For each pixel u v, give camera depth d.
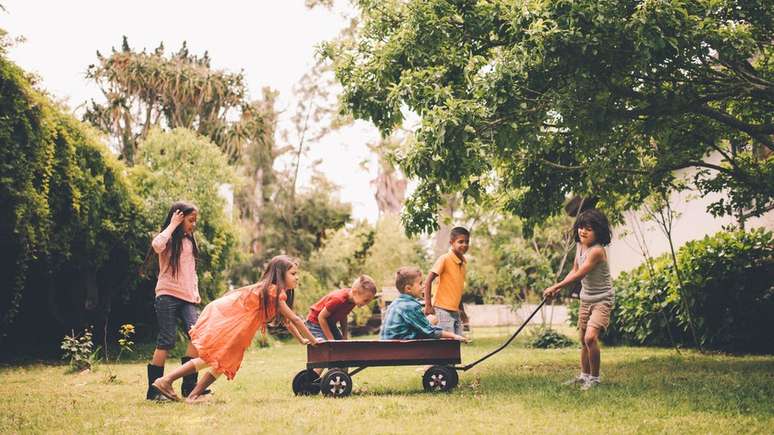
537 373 7.36
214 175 14.98
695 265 10.48
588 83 6.18
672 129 7.97
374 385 6.50
